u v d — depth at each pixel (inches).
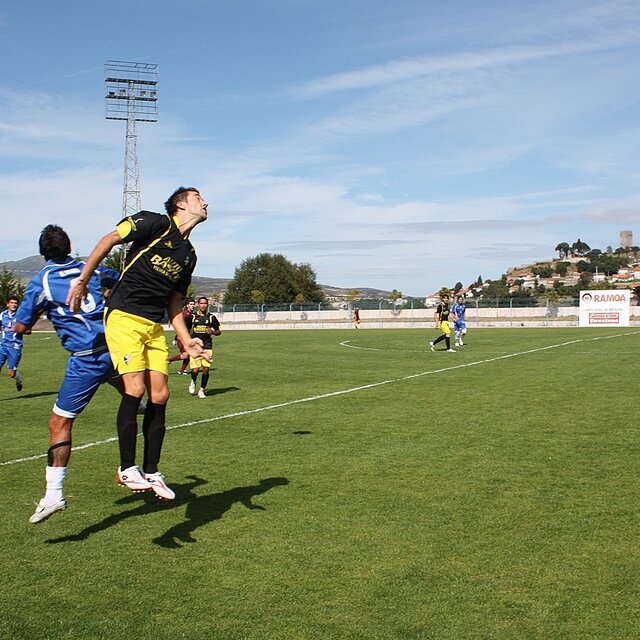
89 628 152.1
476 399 490.3
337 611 159.3
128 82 2386.8
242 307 2532.0
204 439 362.9
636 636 146.4
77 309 201.0
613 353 898.7
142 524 222.2
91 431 392.5
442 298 1019.9
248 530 215.0
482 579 175.9
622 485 259.1
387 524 218.5
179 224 211.3
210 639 147.2
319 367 785.6
